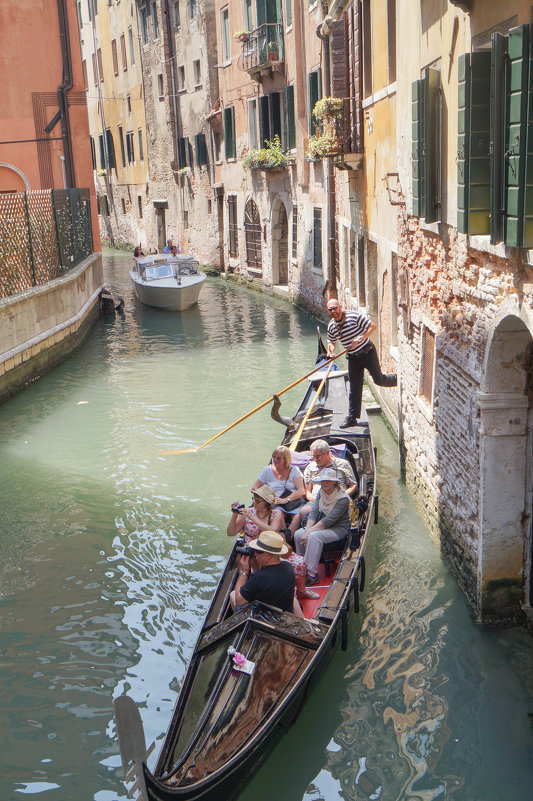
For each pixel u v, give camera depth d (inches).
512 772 193.9
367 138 523.2
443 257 276.1
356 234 581.9
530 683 223.1
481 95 201.6
